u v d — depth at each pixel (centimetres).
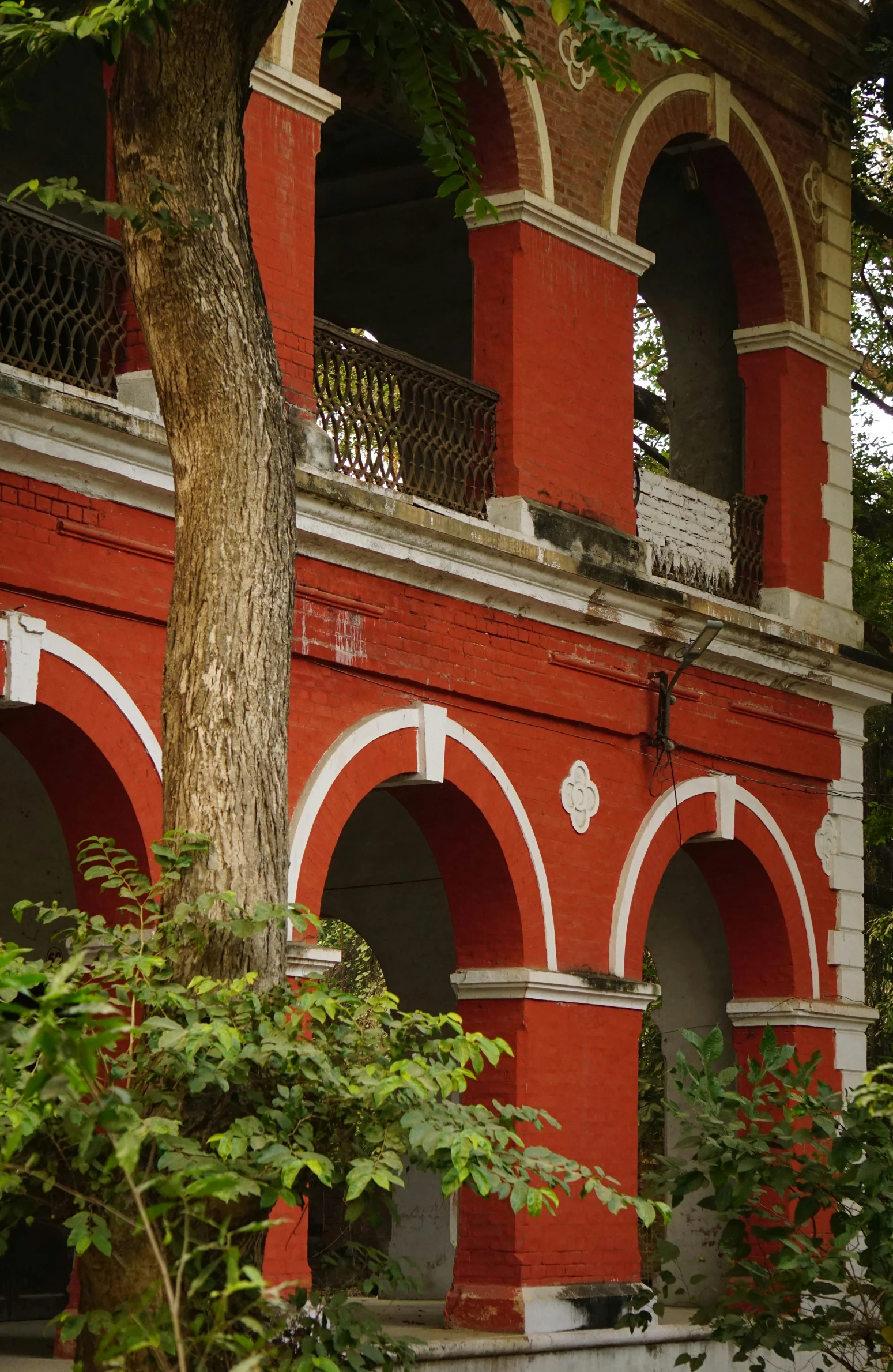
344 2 872
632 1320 876
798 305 1606
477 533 1245
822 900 1566
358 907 1652
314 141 1198
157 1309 592
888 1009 2170
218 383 733
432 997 1611
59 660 995
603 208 1414
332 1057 647
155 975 655
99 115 1413
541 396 1334
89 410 999
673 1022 1606
